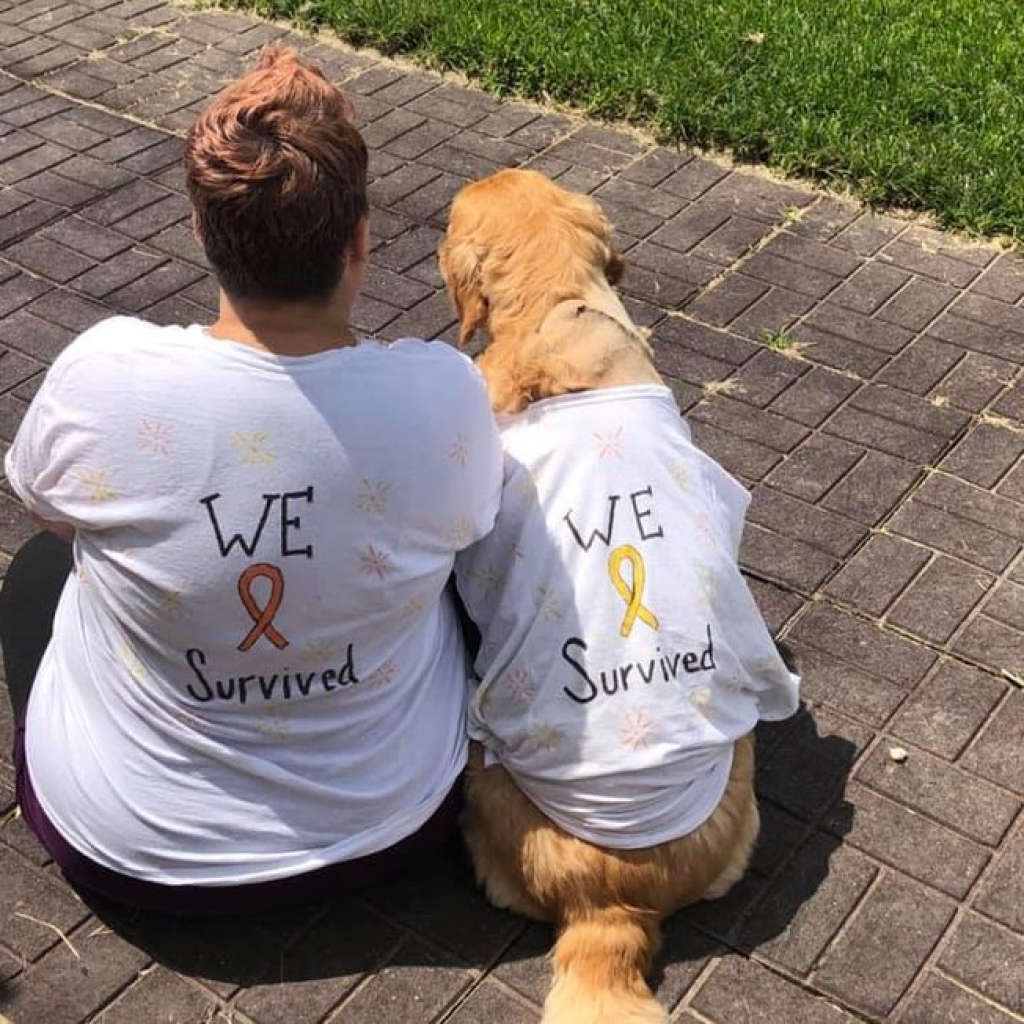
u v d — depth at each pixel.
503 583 2.64
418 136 5.62
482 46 6.08
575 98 5.89
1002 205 5.16
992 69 6.00
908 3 6.61
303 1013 2.65
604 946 2.58
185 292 4.68
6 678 3.11
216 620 2.34
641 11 6.39
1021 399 4.32
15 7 6.52
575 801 2.58
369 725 2.55
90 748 2.57
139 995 2.67
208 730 2.48
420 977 2.72
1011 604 3.60
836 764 3.18
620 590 2.58
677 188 5.34
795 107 5.72
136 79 5.95
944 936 2.82
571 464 2.64
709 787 2.67
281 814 2.55
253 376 2.25
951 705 3.33
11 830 2.96
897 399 4.31
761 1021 2.66
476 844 2.82
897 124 5.61
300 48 6.26
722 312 4.68
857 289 4.81
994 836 3.03
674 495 2.67
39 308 4.56
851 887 2.91
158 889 2.61
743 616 2.76
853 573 3.69
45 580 3.21
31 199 5.12
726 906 2.87
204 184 2.16
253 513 2.28
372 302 4.65
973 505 3.92
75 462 2.30
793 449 4.11
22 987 2.67
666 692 2.57
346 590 2.37
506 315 2.96
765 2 6.52
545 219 3.02
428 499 2.38
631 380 2.78
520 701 2.62
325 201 2.18
